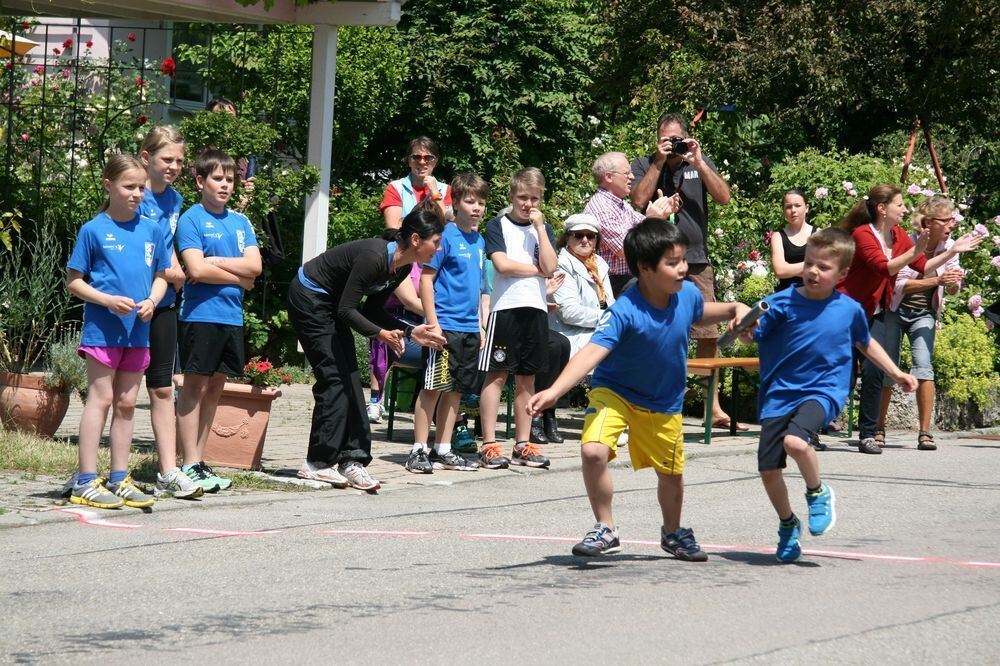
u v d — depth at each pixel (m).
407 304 14.85
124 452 12.21
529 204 15.15
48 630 7.79
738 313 9.69
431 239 12.95
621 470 15.29
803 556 10.20
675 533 10.07
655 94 32.75
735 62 32.75
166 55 33.91
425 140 18.22
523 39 35.03
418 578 9.29
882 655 7.25
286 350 26.39
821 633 7.71
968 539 11.08
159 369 12.56
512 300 14.98
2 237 17.05
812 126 35.59
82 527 11.23
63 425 17.39
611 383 9.74
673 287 9.31
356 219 29.55
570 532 11.29
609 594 8.76
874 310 17.08
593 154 26.81
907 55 34.53
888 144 37.41
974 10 33.00
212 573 9.44
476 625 7.88
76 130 25.66
